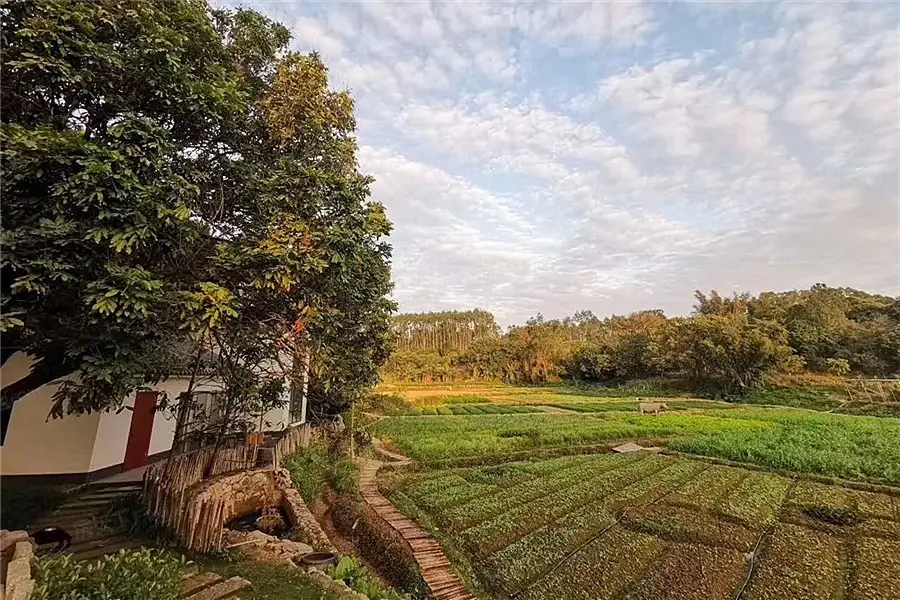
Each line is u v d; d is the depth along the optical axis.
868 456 21.44
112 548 9.06
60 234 6.02
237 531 11.13
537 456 24.09
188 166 8.48
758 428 30.59
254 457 15.22
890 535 12.48
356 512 14.32
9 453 12.77
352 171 11.32
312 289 8.55
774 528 12.95
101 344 6.99
